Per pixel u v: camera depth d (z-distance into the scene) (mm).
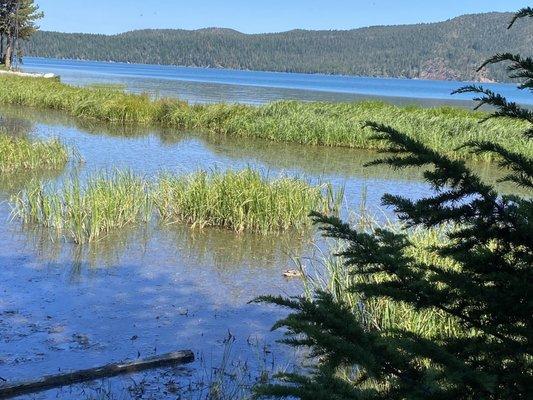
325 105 31641
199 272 8273
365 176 17484
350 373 4637
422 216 2414
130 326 6324
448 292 2424
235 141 24203
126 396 4809
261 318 6711
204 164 17750
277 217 10656
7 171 14555
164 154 19328
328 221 2721
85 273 7926
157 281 7801
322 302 2699
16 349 5621
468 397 2158
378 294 2537
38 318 6383
